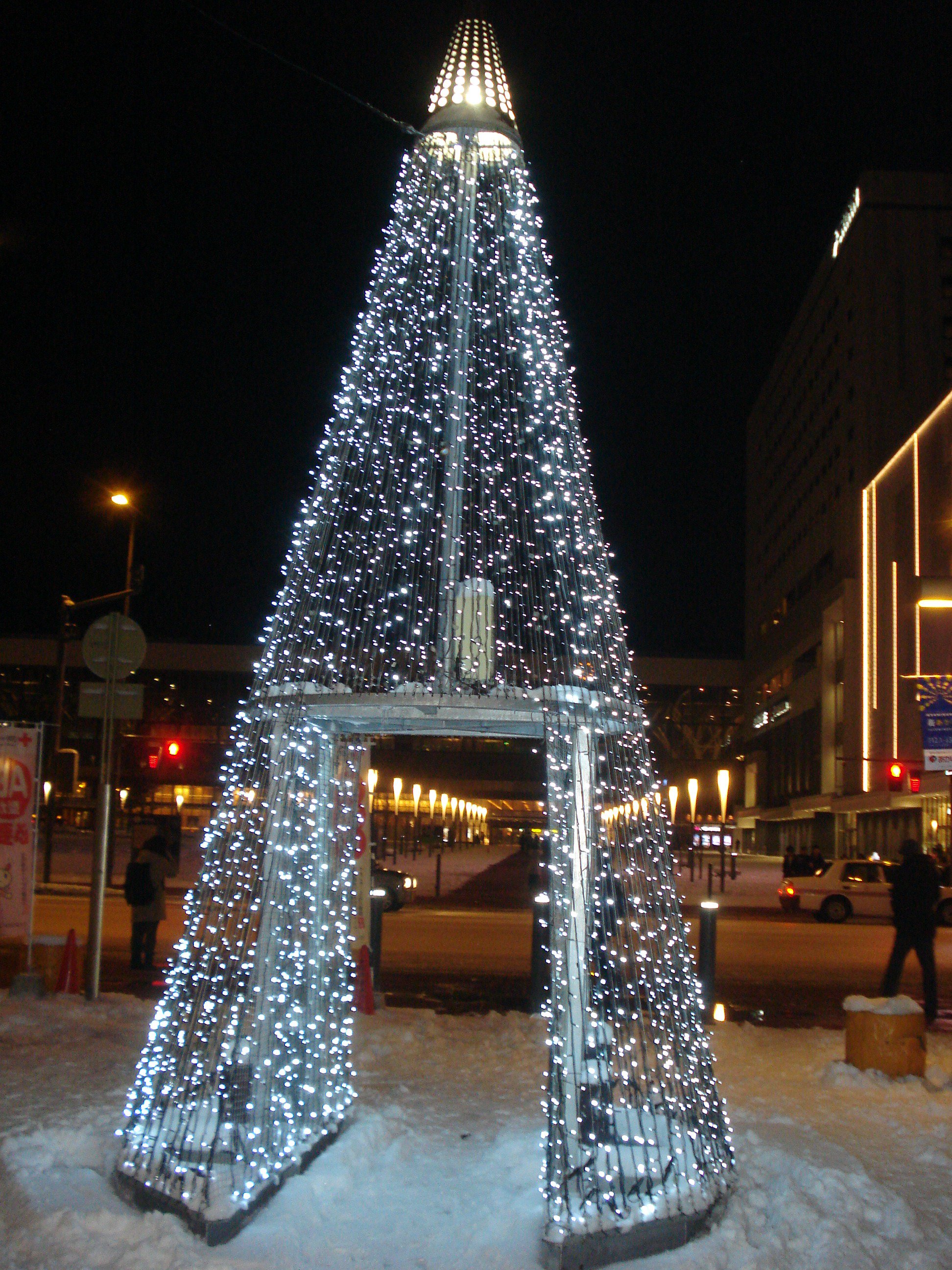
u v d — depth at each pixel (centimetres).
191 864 3688
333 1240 475
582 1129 520
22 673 8406
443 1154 591
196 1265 434
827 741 6550
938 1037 1032
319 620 583
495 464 585
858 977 1520
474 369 600
